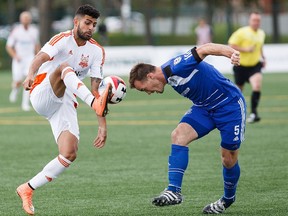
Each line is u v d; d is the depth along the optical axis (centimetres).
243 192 2247
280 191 2252
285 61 8244
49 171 1928
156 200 1831
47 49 1900
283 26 11062
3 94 6300
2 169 2739
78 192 2297
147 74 1844
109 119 4300
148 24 10756
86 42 1956
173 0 14188
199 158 2891
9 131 3850
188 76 1841
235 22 12375
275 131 3622
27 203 1911
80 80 1911
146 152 3073
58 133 1967
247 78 3991
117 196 2227
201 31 9644
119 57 8206
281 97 5453
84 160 2905
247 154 2956
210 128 1906
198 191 2277
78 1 13050
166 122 4091
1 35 11788
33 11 14788
